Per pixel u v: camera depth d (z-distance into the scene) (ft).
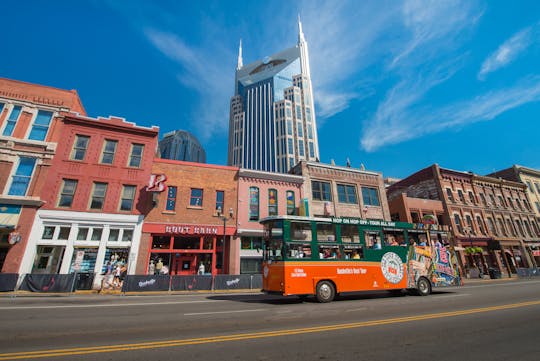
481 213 112.27
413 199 101.09
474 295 41.01
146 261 61.00
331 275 36.55
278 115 421.18
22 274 48.39
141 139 69.97
